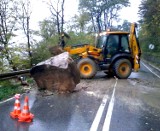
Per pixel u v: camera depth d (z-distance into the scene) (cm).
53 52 1770
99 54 1686
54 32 2642
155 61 4300
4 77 1247
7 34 1841
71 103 957
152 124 750
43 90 1195
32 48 2036
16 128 673
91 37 3084
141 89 1340
